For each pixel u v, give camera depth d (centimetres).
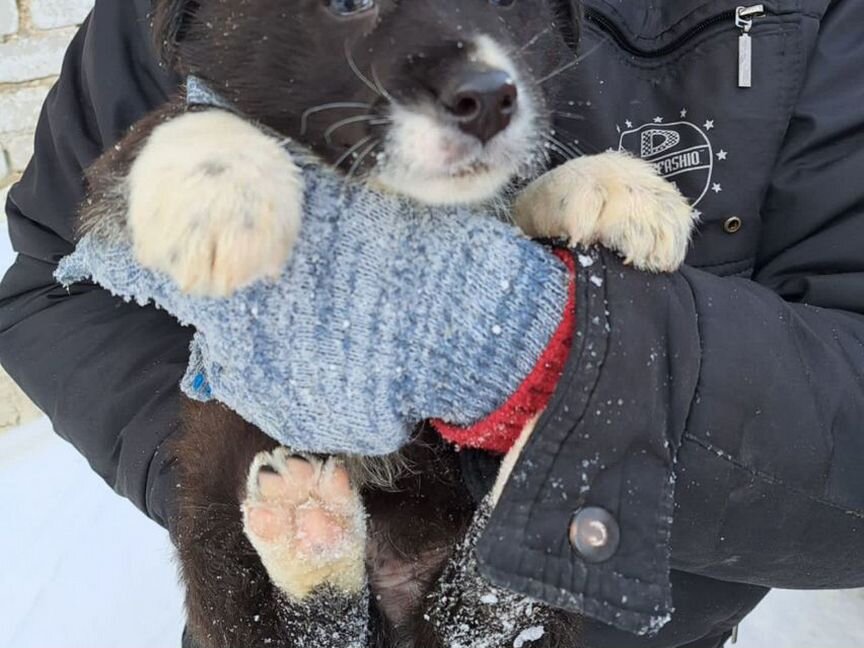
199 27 30
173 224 23
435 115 26
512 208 28
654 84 35
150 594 54
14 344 39
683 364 25
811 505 27
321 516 29
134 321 38
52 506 61
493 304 24
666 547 23
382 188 26
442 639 31
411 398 25
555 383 24
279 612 31
